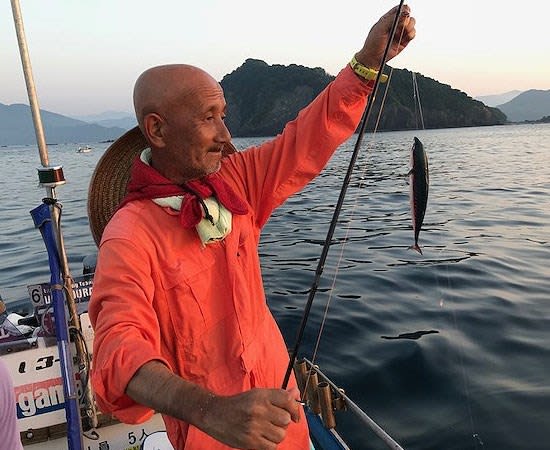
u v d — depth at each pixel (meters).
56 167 2.57
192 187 1.49
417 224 2.59
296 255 10.23
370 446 4.08
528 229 11.50
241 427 1.05
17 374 2.67
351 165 1.62
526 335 5.83
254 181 1.78
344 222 13.43
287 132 1.82
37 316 2.92
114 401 1.20
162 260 1.43
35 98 2.52
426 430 4.24
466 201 15.86
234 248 1.53
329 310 6.91
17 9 2.41
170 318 1.44
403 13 1.67
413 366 5.22
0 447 1.66
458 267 8.65
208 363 1.49
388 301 7.16
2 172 38.53
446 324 6.24
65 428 2.78
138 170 1.51
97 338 1.26
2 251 11.45
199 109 1.43
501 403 4.52
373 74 1.73
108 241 1.41
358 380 5.04
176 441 1.57
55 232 2.61
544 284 7.58
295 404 1.12
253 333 1.56
